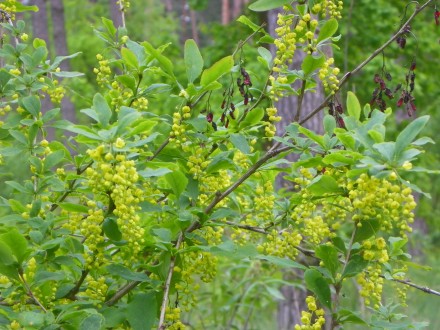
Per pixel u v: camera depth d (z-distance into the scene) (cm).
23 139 365
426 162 1413
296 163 321
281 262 306
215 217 348
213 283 702
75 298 360
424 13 1492
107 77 421
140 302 326
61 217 356
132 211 301
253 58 1290
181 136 362
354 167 296
